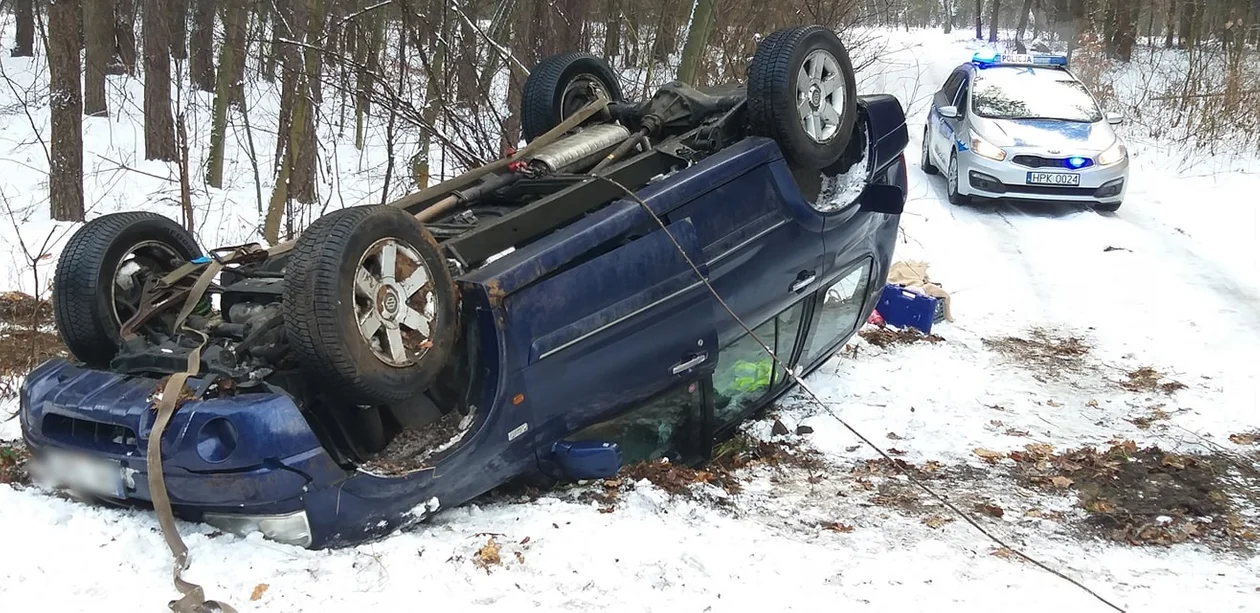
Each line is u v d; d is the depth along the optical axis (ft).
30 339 22.93
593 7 37.68
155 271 14.39
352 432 12.76
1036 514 15.60
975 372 23.49
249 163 53.83
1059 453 18.33
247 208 44.73
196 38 52.08
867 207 18.83
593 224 14.20
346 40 32.53
